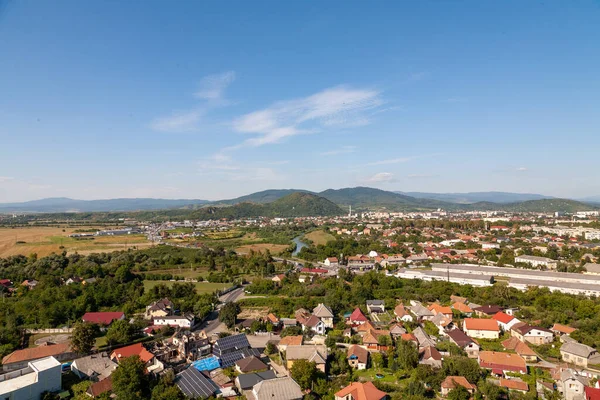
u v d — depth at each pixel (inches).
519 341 5002.5
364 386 3759.8
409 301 7352.4
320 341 5305.1
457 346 4896.7
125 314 6752.0
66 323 6309.1
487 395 3659.0
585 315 6067.9
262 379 4047.7
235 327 6097.4
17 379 3897.6
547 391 3836.1
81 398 3757.4
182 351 4800.7
